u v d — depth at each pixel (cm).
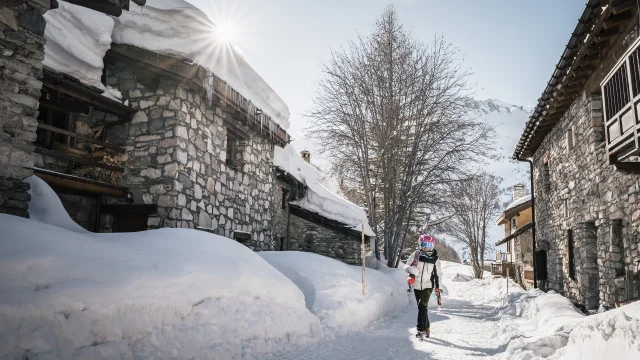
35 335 304
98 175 870
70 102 834
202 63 859
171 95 861
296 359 488
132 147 871
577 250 1105
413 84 1602
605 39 791
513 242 2973
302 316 600
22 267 335
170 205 826
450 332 740
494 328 798
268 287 566
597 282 1007
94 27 785
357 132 1642
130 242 493
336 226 1538
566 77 950
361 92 1652
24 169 511
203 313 452
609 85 701
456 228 3466
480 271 3462
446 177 1602
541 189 1548
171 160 840
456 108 1599
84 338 336
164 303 417
